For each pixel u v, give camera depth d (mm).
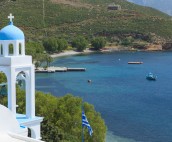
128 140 79500
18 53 41281
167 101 119562
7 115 32531
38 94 59312
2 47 40875
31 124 41062
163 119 96062
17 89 61125
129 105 112438
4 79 71500
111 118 96312
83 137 51875
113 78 171125
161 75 184625
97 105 111812
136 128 87750
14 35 40688
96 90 138875
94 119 58188
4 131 31797
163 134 83938
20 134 32844
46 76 174500
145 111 104750
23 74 42656
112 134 83000
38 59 193750
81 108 58438
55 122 57562
